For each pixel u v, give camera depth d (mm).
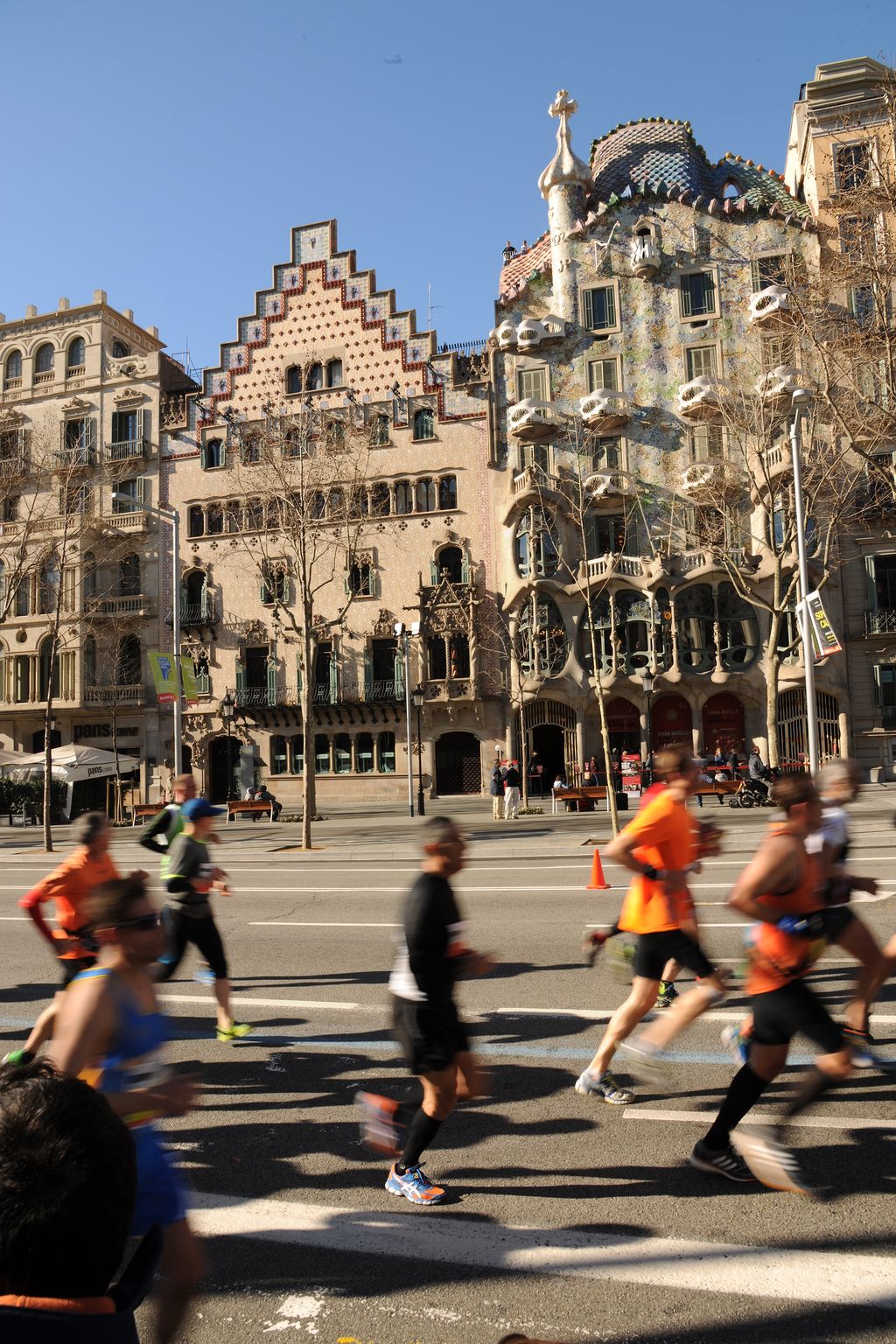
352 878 15617
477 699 38531
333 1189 4375
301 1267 3650
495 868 16156
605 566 36562
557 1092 5527
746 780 26375
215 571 43094
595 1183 4312
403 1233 3902
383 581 40750
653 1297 3346
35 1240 1394
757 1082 4281
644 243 38062
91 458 44906
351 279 42625
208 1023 7398
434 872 4422
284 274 43562
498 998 7695
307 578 25156
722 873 14250
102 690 42969
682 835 5371
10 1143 1465
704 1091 5441
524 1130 4973
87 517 39250
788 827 4383
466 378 41438
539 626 37125
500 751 38344
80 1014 3266
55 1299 1413
